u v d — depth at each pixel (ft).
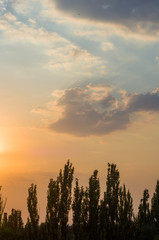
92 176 120.06
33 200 119.75
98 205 116.16
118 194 117.80
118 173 120.47
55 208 116.67
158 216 119.34
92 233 113.60
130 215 115.65
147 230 110.93
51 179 120.16
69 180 118.52
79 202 116.78
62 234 114.62
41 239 115.55
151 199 122.11
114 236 113.60
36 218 118.11
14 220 128.77
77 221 114.73
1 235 114.21
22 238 117.39
